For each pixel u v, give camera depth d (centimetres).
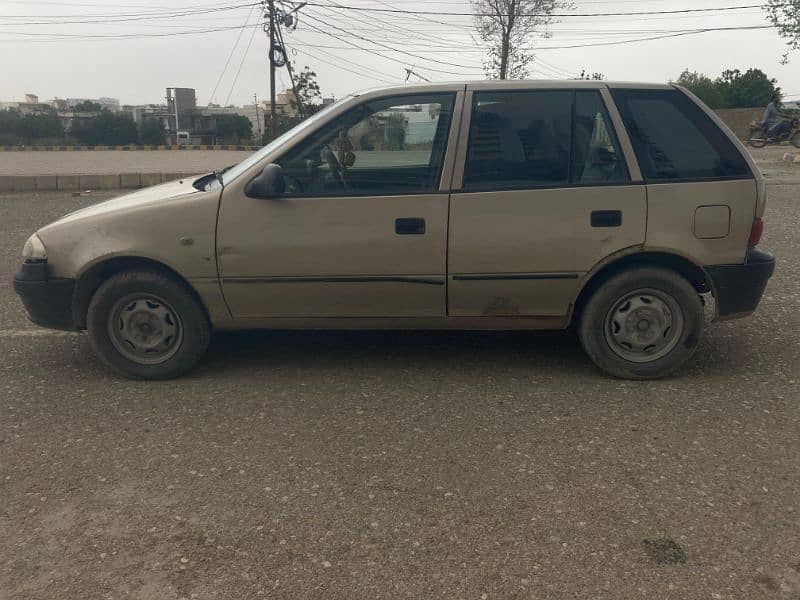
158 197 428
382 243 402
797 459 329
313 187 405
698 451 337
